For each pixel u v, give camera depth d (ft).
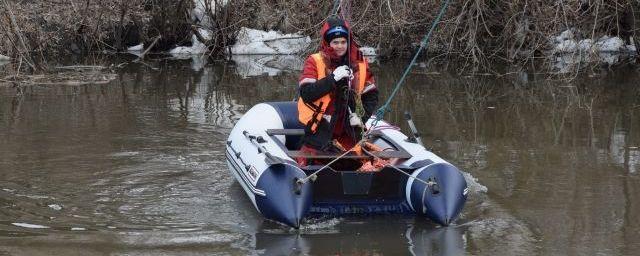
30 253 17.88
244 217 20.99
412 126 23.50
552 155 27.99
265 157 21.36
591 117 35.37
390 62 54.54
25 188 23.27
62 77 47.16
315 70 21.90
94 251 18.10
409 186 21.11
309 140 22.29
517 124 33.78
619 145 29.63
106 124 32.99
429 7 51.29
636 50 54.39
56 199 22.22
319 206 21.12
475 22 50.62
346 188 21.07
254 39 59.67
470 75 48.60
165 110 36.60
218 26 57.11
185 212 21.34
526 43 53.83
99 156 27.27
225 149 26.71
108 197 22.56
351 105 22.22
